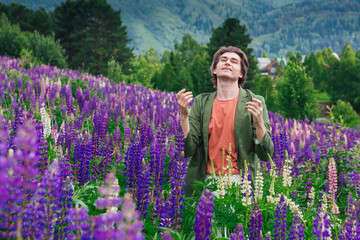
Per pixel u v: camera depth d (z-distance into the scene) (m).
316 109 29.70
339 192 4.96
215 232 3.05
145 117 8.88
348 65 80.88
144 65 69.94
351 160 5.43
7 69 16.02
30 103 9.02
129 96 12.95
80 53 56.72
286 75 30.45
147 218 3.47
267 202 3.71
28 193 1.95
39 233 1.96
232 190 3.71
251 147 4.28
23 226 1.88
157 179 3.88
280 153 5.88
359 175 4.59
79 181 4.04
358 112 76.75
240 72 4.59
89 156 4.14
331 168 4.29
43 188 1.97
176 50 94.12
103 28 60.75
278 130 6.97
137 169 3.47
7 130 4.77
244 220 3.38
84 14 60.53
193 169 4.30
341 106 43.09
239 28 56.81
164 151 3.92
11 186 1.73
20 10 69.00
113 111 9.44
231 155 4.20
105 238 1.56
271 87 47.47
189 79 54.44
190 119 4.45
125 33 62.09
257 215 2.99
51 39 39.97
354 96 79.75
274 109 40.84
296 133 9.29
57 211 2.39
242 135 4.21
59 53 38.06
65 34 63.91
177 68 82.44
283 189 4.33
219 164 4.22
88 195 3.70
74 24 61.00
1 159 1.64
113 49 58.69
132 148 3.54
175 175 3.36
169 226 3.22
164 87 57.56
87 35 58.19
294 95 29.28
